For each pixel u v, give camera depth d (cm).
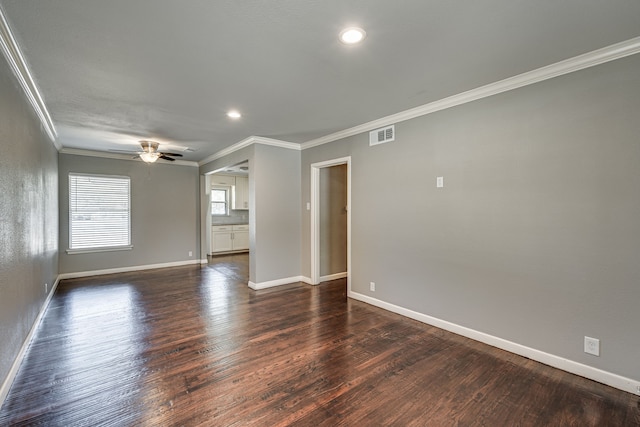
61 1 157
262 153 477
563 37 196
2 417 183
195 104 315
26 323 270
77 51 210
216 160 607
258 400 200
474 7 166
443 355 261
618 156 210
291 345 281
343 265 553
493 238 275
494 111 273
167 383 220
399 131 356
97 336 301
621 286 210
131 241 612
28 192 273
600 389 212
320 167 493
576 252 229
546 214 243
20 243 246
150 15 171
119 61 225
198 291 466
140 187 622
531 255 252
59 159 532
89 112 338
